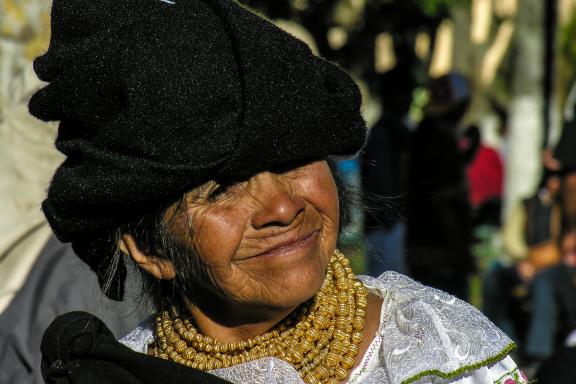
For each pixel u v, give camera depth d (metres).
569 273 15.57
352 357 4.74
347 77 4.45
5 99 7.75
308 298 4.47
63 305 6.93
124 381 4.61
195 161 4.20
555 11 25.61
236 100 4.19
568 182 15.60
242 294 4.44
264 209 4.35
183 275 4.57
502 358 4.73
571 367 7.98
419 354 4.59
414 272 17.30
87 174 4.42
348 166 5.25
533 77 34.34
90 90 4.31
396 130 17.00
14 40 11.27
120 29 4.31
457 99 17.30
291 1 18.22
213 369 4.75
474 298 19.55
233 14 4.25
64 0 4.50
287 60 4.23
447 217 17.12
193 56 4.21
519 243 16.56
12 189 7.50
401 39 19.58
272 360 4.62
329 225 4.53
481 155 21.72
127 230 4.69
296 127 4.23
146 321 5.33
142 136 4.21
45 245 7.36
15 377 6.93
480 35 41.09
